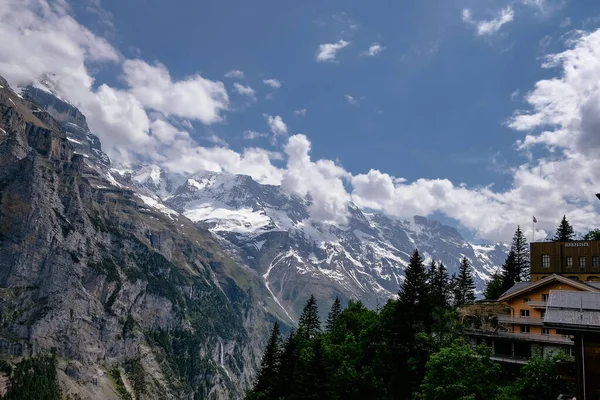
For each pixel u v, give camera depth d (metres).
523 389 67.06
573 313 40.12
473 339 87.50
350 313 124.56
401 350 86.25
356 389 84.62
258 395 102.38
